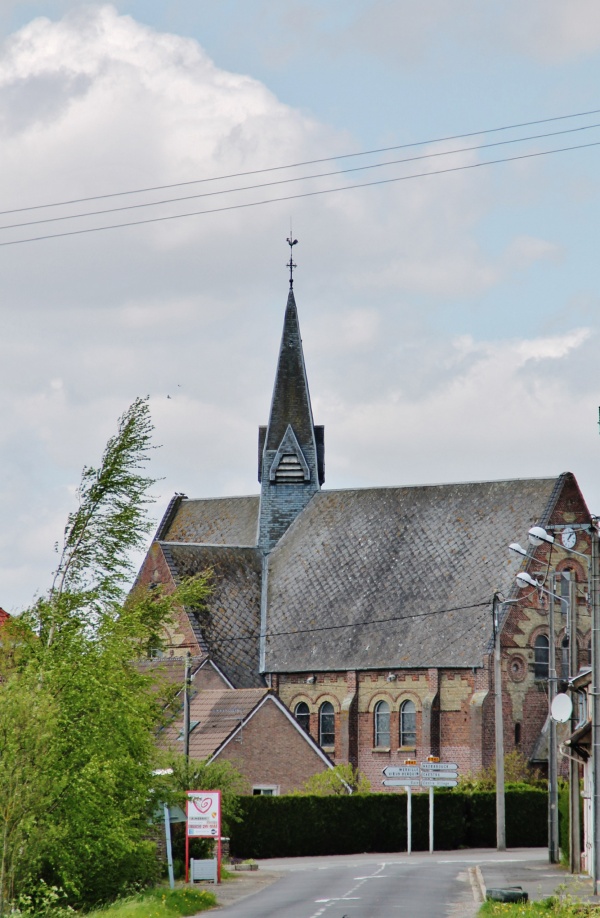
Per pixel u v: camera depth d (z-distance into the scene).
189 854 81.25
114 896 63.16
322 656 130.00
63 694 60.28
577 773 73.50
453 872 77.94
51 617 62.75
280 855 101.38
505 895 57.78
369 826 104.69
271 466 141.25
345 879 74.75
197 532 147.88
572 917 50.62
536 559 124.81
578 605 126.12
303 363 143.12
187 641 129.25
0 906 55.12
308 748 115.88
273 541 140.12
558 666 123.88
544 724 123.19
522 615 123.50
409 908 58.72
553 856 82.38
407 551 132.88
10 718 56.50
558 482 128.62
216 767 92.19
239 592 135.38
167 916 56.12
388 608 129.75
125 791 62.62
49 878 61.03
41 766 57.50
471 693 122.06
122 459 65.00
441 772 100.19
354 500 139.38
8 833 56.38
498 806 100.19
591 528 59.03
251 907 61.31
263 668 131.62
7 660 62.53
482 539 129.50
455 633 124.62
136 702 62.03
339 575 134.25
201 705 117.62
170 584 132.62
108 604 64.06
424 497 136.12
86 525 64.56
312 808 103.12
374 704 127.00
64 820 59.00
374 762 125.94
